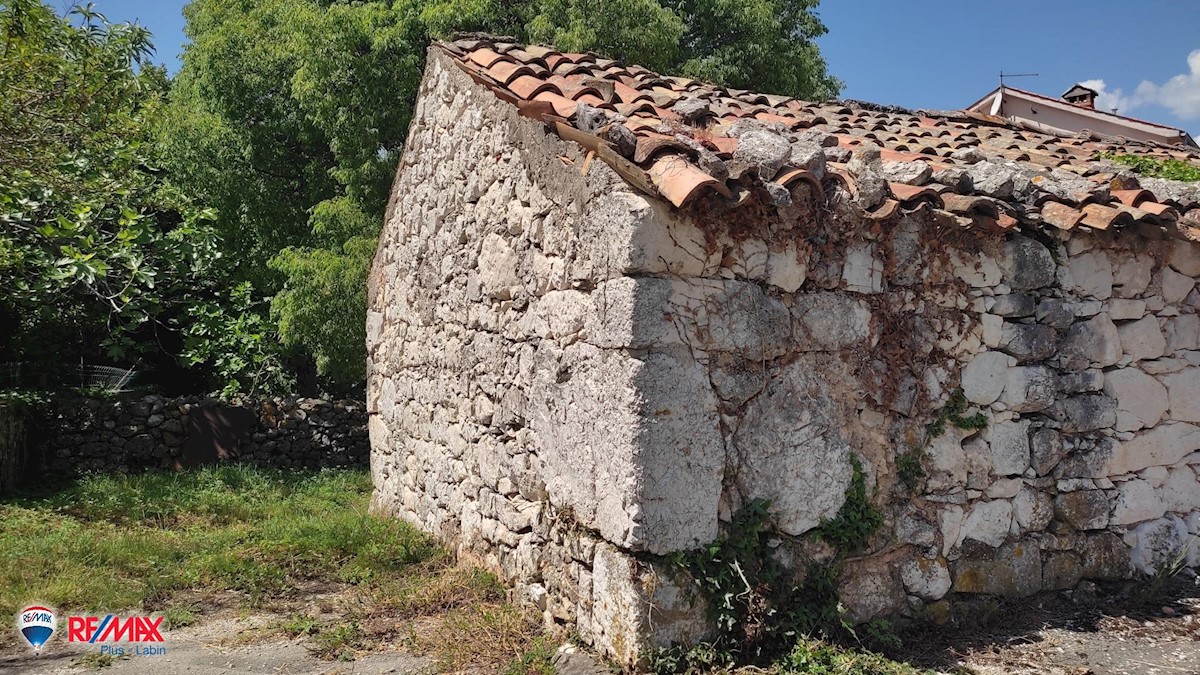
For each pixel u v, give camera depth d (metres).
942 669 3.53
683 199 3.21
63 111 7.49
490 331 5.05
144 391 11.23
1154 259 4.55
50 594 5.01
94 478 9.61
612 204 3.51
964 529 4.06
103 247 8.82
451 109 5.90
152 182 12.21
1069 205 4.30
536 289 4.36
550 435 4.17
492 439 5.02
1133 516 4.49
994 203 3.99
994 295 4.16
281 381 12.23
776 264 3.64
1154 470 4.56
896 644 3.69
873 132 6.33
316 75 11.16
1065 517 4.32
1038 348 4.24
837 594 3.69
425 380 6.36
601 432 3.61
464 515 5.48
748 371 3.60
